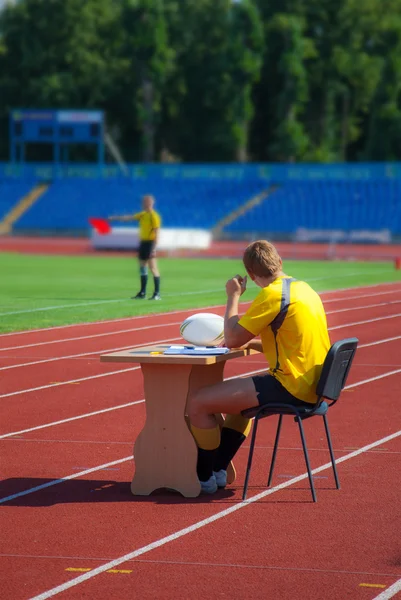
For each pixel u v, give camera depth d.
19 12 101.00
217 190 80.44
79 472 8.91
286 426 10.95
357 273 41.12
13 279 36.62
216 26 99.25
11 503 7.89
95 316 22.70
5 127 102.88
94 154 102.44
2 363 15.65
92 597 5.79
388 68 92.12
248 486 8.45
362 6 98.12
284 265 47.69
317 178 77.69
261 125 101.19
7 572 6.24
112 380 14.12
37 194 82.94
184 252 61.72
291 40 90.38
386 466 9.02
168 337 18.84
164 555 6.56
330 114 98.19
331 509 7.66
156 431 8.20
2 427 10.83
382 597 5.77
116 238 62.06
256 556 6.53
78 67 100.69
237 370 15.20
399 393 13.06
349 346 8.24
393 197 74.69
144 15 91.69
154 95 95.69
